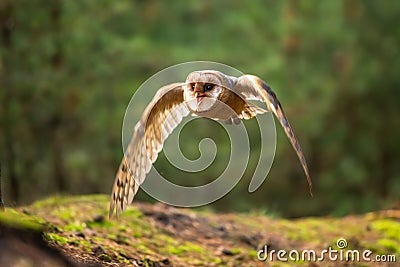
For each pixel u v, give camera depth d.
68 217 17.23
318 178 38.16
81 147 32.72
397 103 39.25
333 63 37.50
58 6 30.28
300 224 21.11
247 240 18.69
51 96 30.61
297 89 36.62
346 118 39.09
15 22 29.91
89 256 13.11
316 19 37.25
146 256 15.23
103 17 32.09
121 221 17.70
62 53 30.67
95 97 32.03
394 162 39.81
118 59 32.16
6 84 29.31
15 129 30.48
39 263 9.38
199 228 19.02
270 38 36.84
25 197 29.83
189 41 36.66
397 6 37.75
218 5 37.47
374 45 38.44
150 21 35.94
